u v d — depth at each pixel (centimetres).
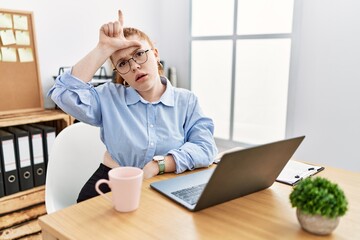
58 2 225
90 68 107
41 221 72
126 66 109
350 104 212
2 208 181
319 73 221
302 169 110
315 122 228
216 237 66
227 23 265
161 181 95
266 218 74
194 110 126
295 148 88
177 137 119
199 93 293
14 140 182
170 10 293
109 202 81
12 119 186
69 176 124
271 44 244
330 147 225
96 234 67
